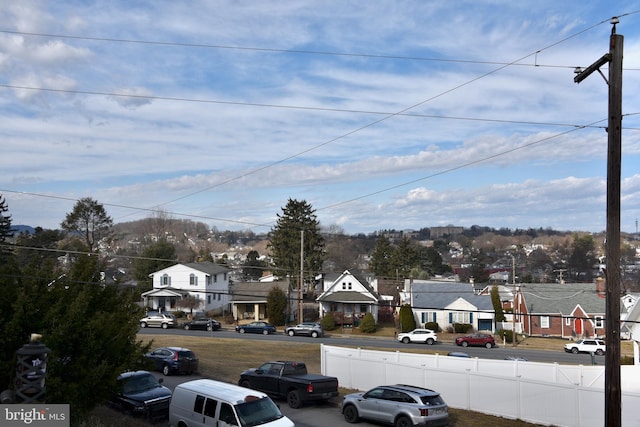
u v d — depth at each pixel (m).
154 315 61.59
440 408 19.81
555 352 51.94
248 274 122.94
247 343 48.88
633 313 31.27
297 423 21.08
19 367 10.84
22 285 15.97
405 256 112.12
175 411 17.38
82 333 15.33
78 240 78.19
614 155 14.75
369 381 27.61
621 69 14.86
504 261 169.25
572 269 137.38
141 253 88.62
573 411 21.08
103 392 15.84
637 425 19.92
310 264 86.56
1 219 60.69
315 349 46.69
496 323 66.75
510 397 22.77
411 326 62.78
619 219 14.66
